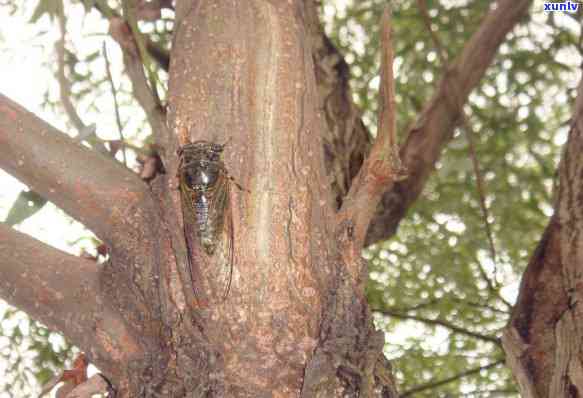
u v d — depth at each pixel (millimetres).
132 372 500
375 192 514
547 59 956
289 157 492
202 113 501
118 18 677
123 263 504
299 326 479
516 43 964
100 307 506
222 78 503
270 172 487
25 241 521
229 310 476
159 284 496
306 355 478
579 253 545
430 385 888
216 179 479
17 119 498
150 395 485
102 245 571
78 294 508
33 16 697
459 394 930
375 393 495
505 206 980
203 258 475
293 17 521
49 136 502
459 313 993
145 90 661
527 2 801
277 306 477
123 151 620
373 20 993
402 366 978
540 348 543
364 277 505
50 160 498
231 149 490
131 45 670
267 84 500
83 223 510
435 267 988
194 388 476
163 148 565
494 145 979
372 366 488
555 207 577
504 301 924
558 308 545
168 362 488
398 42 991
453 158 868
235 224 479
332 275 494
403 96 1000
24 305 514
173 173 497
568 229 557
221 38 511
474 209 988
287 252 481
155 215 499
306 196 491
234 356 476
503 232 986
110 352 504
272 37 509
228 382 475
